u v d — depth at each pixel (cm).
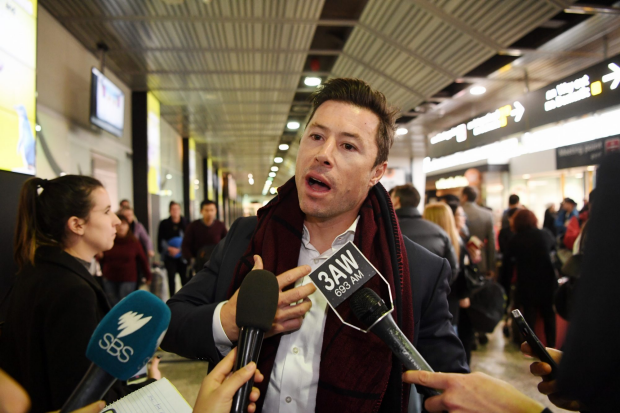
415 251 99
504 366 332
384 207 96
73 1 409
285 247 91
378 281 86
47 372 100
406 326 85
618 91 391
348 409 79
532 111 501
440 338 96
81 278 108
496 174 836
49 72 427
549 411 50
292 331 85
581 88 430
